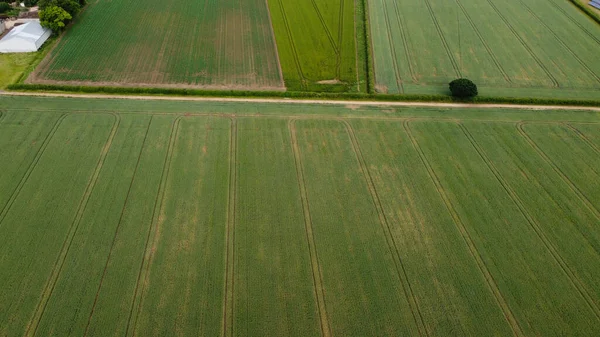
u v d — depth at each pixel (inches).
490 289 1206.9
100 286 1155.9
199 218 1355.8
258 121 1780.3
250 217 1370.6
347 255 1274.6
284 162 1585.9
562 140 1781.5
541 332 1111.6
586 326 1128.2
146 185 1456.7
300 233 1331.2
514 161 1659.7
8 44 2089.1
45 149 1568.7
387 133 1760.6
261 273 1212.5
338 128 1771.7
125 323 1080.8
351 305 1149.1
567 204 1486.2
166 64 2114.9
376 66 2197.3
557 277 1246.3
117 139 1635.1
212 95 1921.8
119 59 2127.2
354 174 1555.1
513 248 1323.8
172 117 1768.0
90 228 1304.1
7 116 1706.4
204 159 1574.8
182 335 1063.0
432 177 1563.7
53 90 1884.8
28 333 1049.5
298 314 1122.7
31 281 1157.7
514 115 1919.3
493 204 1470.2
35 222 1311.5
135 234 1295.5
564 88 2116.1
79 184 1445.6
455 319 1131.3
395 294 1181.7
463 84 1945.1
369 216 1400.1
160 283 1171.9
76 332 1056.8
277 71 2121.1
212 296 1150.3
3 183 1430.9
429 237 1343.5
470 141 1747.0
